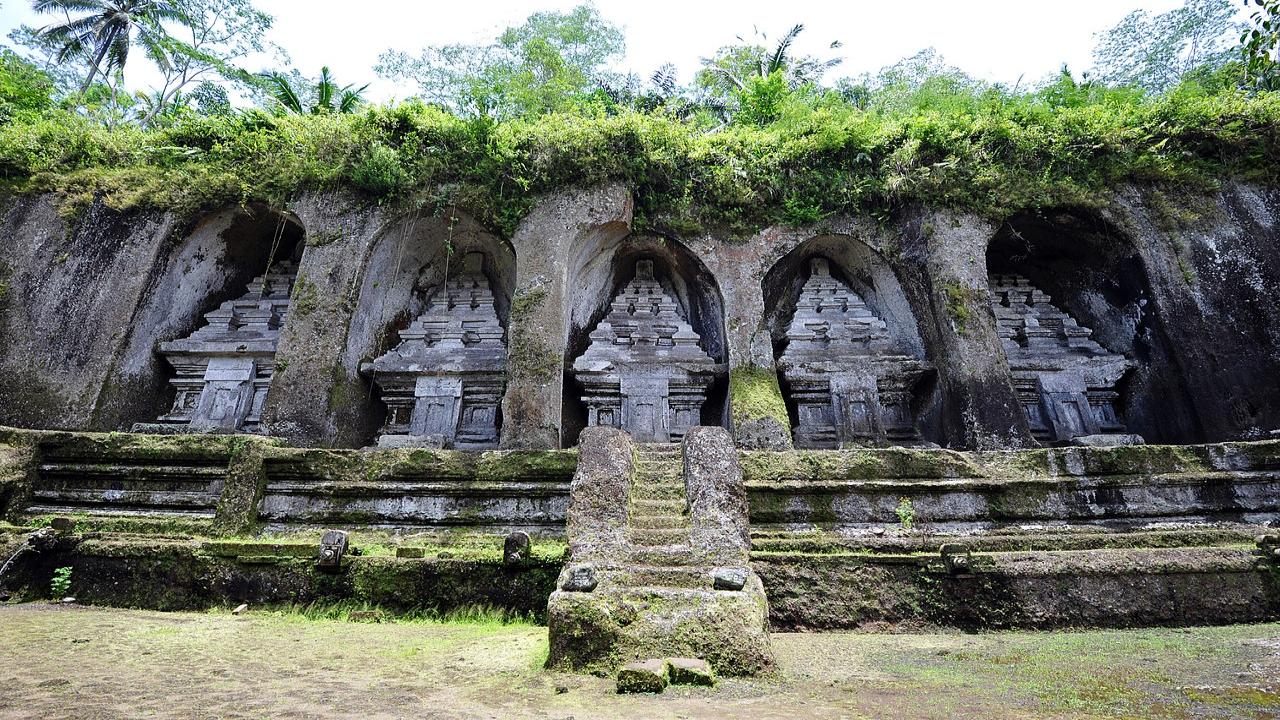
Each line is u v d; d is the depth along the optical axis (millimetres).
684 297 13578
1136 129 11820
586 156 12133
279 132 13086
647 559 5047
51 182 12680
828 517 7652
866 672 4094
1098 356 12445
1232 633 5066
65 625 5379
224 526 7734
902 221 12281
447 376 12539
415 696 3469
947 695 3453
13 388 11211
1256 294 10695
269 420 10695
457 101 16625
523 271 11602
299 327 11375
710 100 20234
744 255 12391
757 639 4098
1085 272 12844
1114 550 6117
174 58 23297
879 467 7984
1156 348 11516
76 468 8766
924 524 7594
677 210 12586
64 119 13500
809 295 13320
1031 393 12445
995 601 5699
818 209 12414
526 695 3525
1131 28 20688
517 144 12352
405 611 6238
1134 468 7738
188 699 3299
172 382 12672
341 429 11289
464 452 8391
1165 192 11758
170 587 6613
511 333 11094
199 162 12859
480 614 6160
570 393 12805
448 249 12516
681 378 12266
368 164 12016
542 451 8352
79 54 23125
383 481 8219
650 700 3422
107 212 12602
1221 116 11750
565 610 4281
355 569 6457
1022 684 3666
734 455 6199
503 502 8133
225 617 6051
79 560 6887
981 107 12742
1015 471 7922
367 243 12008
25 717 2906
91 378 11359
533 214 12023
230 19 23094
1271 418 9898
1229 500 7543
